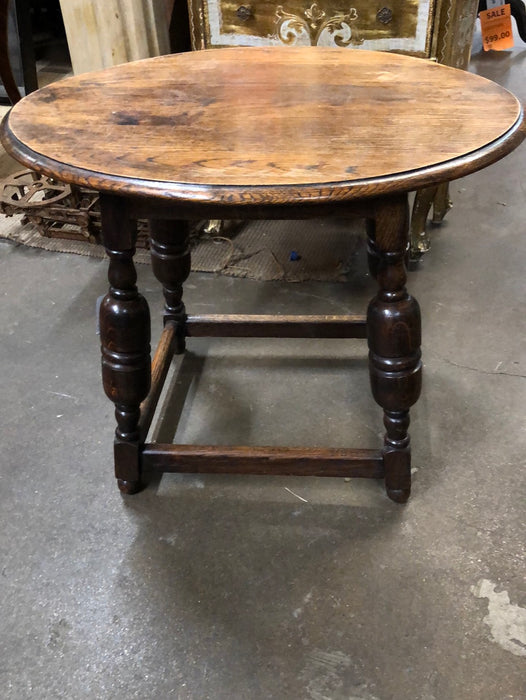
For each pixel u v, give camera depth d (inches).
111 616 38.1
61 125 38.4
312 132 36.7
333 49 51.4
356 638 36.6
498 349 57.9
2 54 77.3
